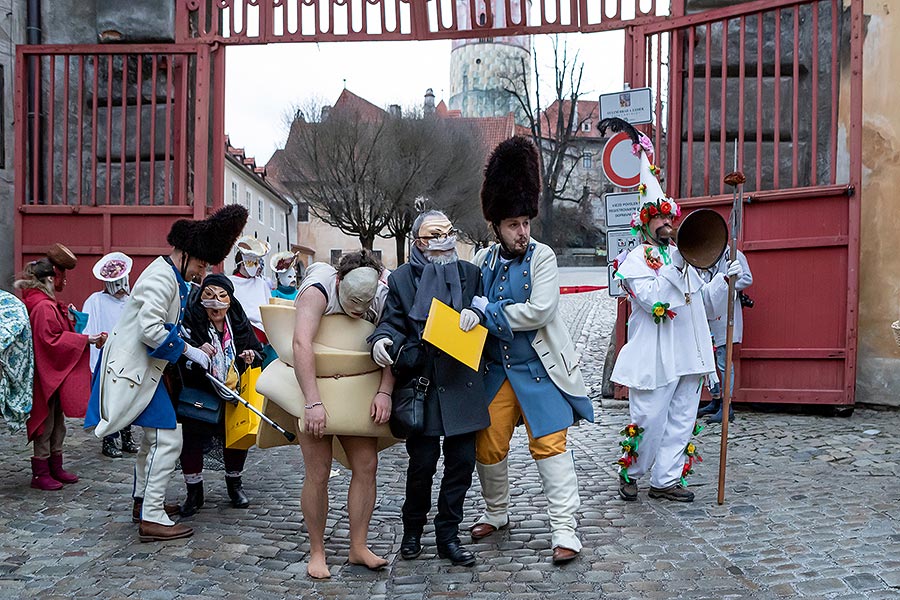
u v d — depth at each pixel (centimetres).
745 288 744
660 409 496
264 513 512
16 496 537
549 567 406
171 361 453
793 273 753
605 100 786
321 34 855
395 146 3047
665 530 450
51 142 876
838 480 527
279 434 433
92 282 863
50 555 428
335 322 400
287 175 3184
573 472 424
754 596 358
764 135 811
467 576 400
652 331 498
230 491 525
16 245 864
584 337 1373
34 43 903
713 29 813
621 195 784
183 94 880
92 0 905
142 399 448
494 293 418
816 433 673
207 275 500
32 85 879
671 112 812
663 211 500
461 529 473
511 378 423
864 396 777
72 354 554
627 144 777
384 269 418
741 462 588
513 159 415
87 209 861
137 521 484
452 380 403
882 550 396
